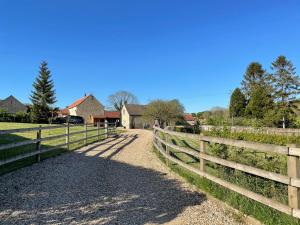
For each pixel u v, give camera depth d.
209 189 7.14
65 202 6.55
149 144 19.17
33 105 58.41
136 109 75.25
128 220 5.62
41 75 59.47
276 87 56.31
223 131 10.32
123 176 9.33
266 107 46.78
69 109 81.56
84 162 11.56
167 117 52.66
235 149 7.68
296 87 55.09
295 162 4.68
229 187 6.38
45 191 7.31
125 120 74.69
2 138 15.66
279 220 4.96
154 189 7.84
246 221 5.50
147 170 10.36
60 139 18.62
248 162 6.88
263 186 6.26
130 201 6.78
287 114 37.38
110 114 80.56
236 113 58.56
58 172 9.48
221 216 5.84
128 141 21.14
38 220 5.48
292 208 4.69
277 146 4.98
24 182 8.01
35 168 9.87
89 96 76.81
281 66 55.91
